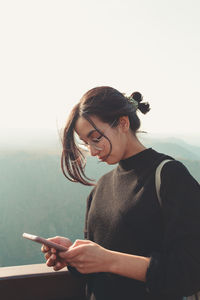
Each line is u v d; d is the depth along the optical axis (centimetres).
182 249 62
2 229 5216
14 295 93
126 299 73
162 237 69
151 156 76
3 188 6169
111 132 75
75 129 78
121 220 74
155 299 71
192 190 67
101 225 81
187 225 63
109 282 77
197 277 61
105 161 81
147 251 70
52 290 97
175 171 68
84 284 99
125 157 80
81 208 5709
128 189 76
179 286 60
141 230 71
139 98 84
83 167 82
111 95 75
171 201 65
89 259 62
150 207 70
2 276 93
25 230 5259
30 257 4806
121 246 73
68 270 93
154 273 61
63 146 79
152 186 71
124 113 75
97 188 90
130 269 63
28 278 94
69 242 84
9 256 4784
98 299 79
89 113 73
